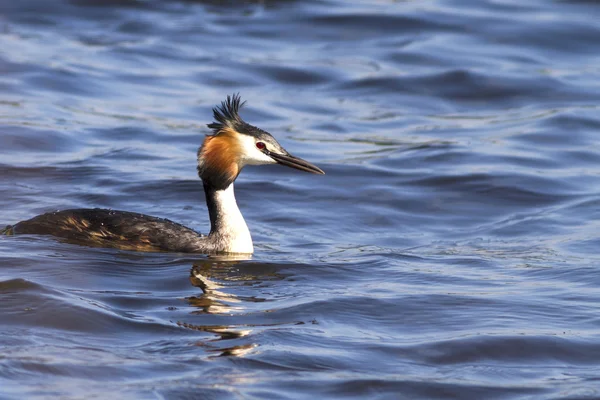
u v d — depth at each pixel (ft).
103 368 32.94
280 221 55.11
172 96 80.89
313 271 44.86
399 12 101.40
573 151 70.08
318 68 88.58
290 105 80.48
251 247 47.78
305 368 33.78
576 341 36.81
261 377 32.89
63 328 36.04
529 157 68.49
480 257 48.57
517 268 46.50
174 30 97.30
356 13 100.89
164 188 58.95
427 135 74.02
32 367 32.63
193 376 32.65
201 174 47.44
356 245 50.88
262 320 37.99
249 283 42.65
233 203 47.65
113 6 102.37
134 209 55.36
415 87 85.10
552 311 40.14
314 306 39.60
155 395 31.17
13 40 91.30
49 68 83.82
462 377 33.68
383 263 46.85
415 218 57.16
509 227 55.16
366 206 58.49
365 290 42.24
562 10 103.09
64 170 61.26
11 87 79.05
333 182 62.44
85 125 71.82
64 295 38.68
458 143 71.36
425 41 95.14
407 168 65.57
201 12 102.68
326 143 71.31
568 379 33.76
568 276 45.09
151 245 46.37
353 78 86.48
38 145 66.18
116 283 41.47
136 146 67.87
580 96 83.10
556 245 51.11
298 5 104.32
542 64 90.79
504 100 82.99
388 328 37.99
